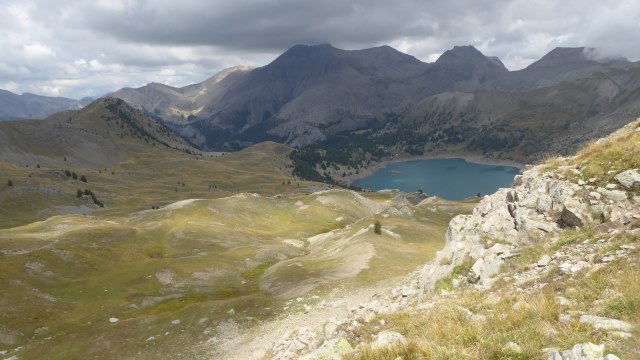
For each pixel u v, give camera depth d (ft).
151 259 338.13
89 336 186.60
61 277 280.10
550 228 72.64
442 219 484.33
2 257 279.28
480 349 35.37
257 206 593.42
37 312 225.56
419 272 100.37
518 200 87.81
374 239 290.15
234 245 404.77
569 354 29.89
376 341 42.34
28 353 178.60
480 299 54.29
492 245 77.66
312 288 208.54
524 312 41.01
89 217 550.77
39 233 374.43
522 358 32.14
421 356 35.73
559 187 78.33
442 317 47.21
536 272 58.90
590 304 39.40
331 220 589.73
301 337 72.23
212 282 287.48
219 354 158.10
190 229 424.87
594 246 56.90
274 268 295.28
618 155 77.30
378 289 179.93
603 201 70.13
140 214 559.38
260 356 81.92
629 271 42.96
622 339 30.63
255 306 201.36
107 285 268.00
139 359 164.96
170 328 187.52
